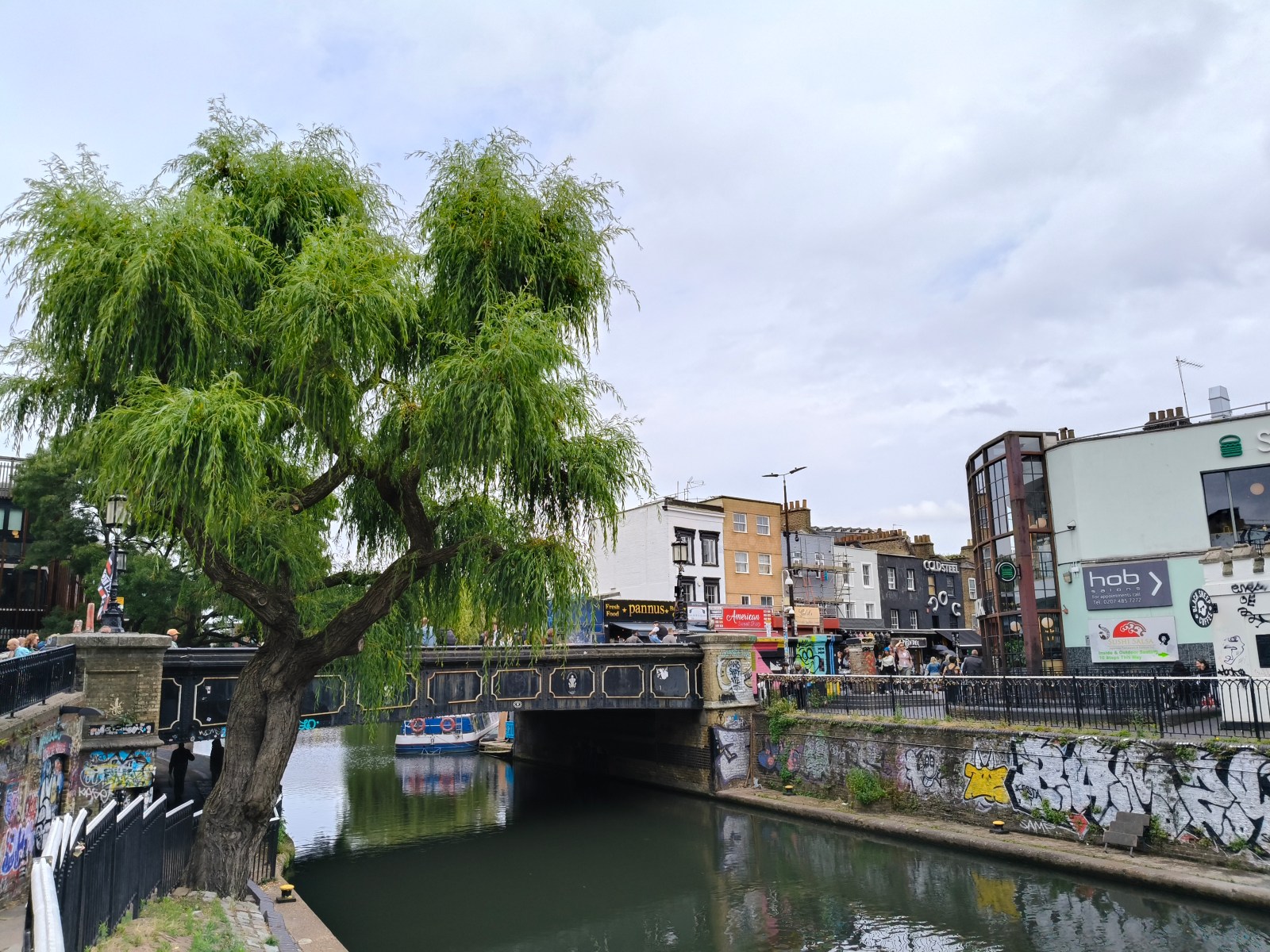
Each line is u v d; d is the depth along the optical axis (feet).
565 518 41.06
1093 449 79.56
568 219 39.52
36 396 33.45
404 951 44.68
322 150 38.96
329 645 38.40
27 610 96.94
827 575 158.10
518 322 33.88
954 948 40.57
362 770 114.21
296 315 31.30
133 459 29.07
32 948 12.82
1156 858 47.03
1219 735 48.14
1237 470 72.54
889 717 66.90
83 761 41.98
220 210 34.53
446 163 38.78
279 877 45.98
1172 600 73.77
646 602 118.93
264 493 34.32
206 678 54.70
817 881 52.85
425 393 35.01
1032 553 83.51
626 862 61.21
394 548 44.75
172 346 32.30
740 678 82.69
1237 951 37.65
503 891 54.95
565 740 109.50
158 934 24.88
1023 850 51.01
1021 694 57.93
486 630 44.45
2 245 31.22
